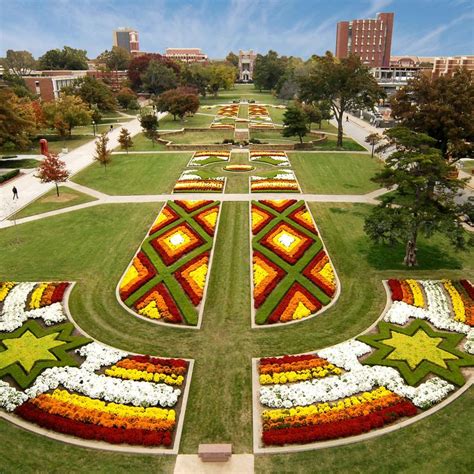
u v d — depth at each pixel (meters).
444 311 25.95
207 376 21.34
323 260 32.03
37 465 16.84
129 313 26.50
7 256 34.09
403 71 164.75
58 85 120.81
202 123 99.31
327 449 17.38
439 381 20.50
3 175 54.78
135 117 115.44
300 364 21.48
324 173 56.47
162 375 21.00
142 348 23.39
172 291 28.31
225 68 161.62
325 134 85.19
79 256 33.91
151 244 34.91
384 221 28.53
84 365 21.78
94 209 44.06
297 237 35.69
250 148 70.94
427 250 34.25
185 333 24.58
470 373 21.25
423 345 23.03
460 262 32.28
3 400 19.67
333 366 21.52
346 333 24.45
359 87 65.12
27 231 38.97
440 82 40.75
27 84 116.06
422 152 29.83
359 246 35.06
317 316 26.02
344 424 18.14
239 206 43.72
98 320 25.86
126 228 39.09
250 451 17.36
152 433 17.92
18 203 46.38
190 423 18.70
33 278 30.59
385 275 30.56
